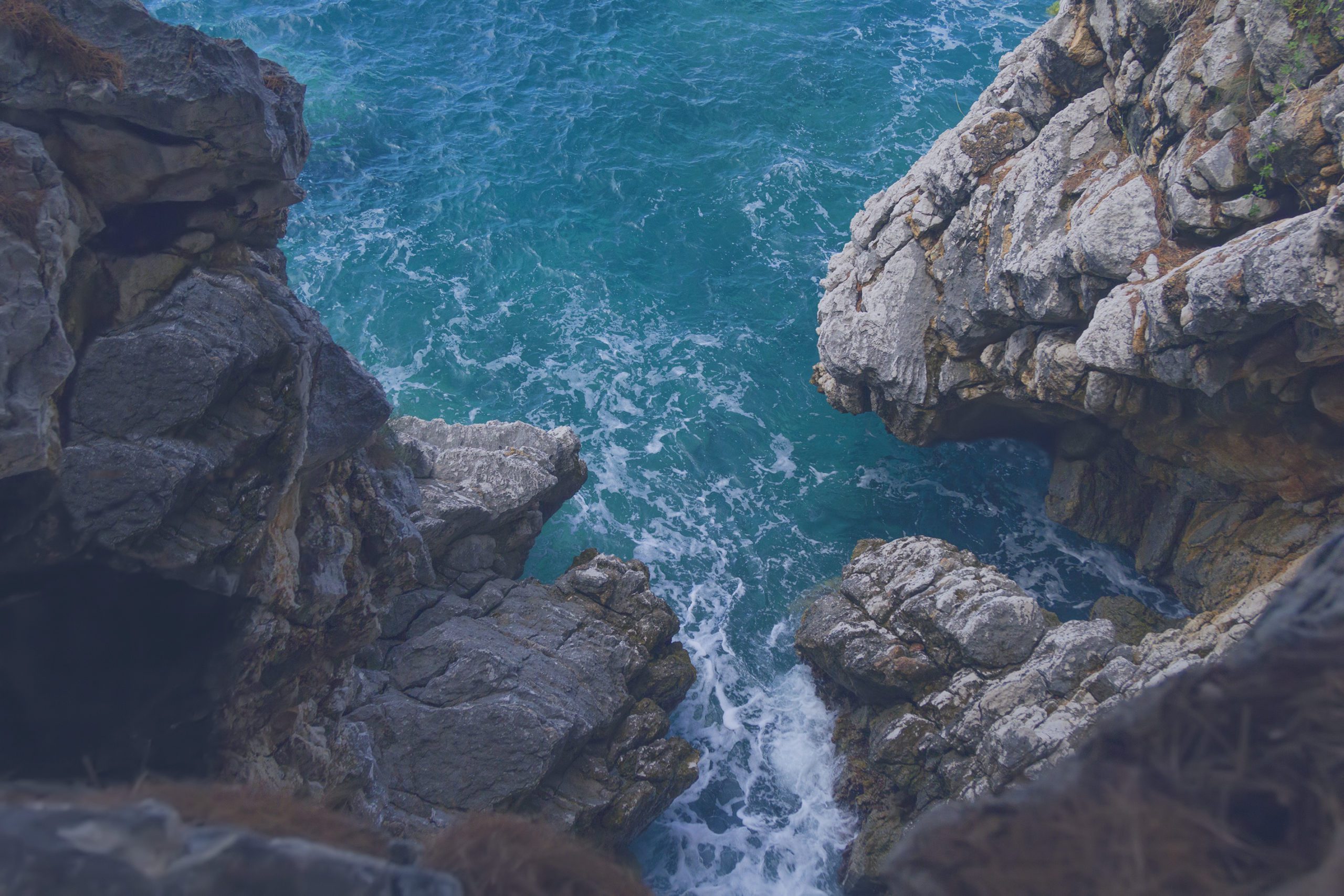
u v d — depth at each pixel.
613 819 22.86
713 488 33.31
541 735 21.56
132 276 11.06
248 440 11.28
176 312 11.02
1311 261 18.64
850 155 45.72
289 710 13.80
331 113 45.25
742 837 24.94
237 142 11.23
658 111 47.12
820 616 27.72
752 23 52.31
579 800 22.52
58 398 10.01
